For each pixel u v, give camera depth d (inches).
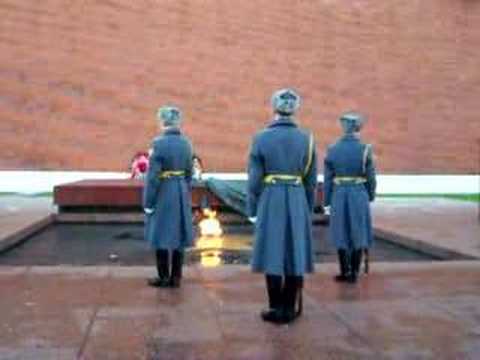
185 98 987.9
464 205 840.9
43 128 944.3
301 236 260.7
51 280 345.4
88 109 957.8
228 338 243.3
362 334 250.1
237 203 671.8
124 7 968.3
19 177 933.2
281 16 1019.3
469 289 331.6
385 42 1055.0
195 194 671.8
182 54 986.7
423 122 1067.3
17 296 308.5
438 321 269.0
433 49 1069.1
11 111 935.0
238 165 1003.3
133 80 971.3
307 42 1029.2
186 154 332.2
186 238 330.0
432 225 611.2
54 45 948.6
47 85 946.1
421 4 1064.8
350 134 361.7
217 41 997.2
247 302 298.4
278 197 260.5
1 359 217.8
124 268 381.7
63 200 665.0
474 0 1077.8
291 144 261.3
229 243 534.6
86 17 957.8
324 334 249.6
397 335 249.0
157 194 328.8
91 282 341.1
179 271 332.2
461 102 1079.0
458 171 1072.8
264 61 1013.8
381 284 344.8
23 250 494.3
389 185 1044.5
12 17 937.5
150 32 976.3
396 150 1058.7
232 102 1002.7
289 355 225.1
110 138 962.7
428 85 1067.9
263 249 260.8
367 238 355.3
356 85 1045.8
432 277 364.2
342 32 1040.2
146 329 253.6
